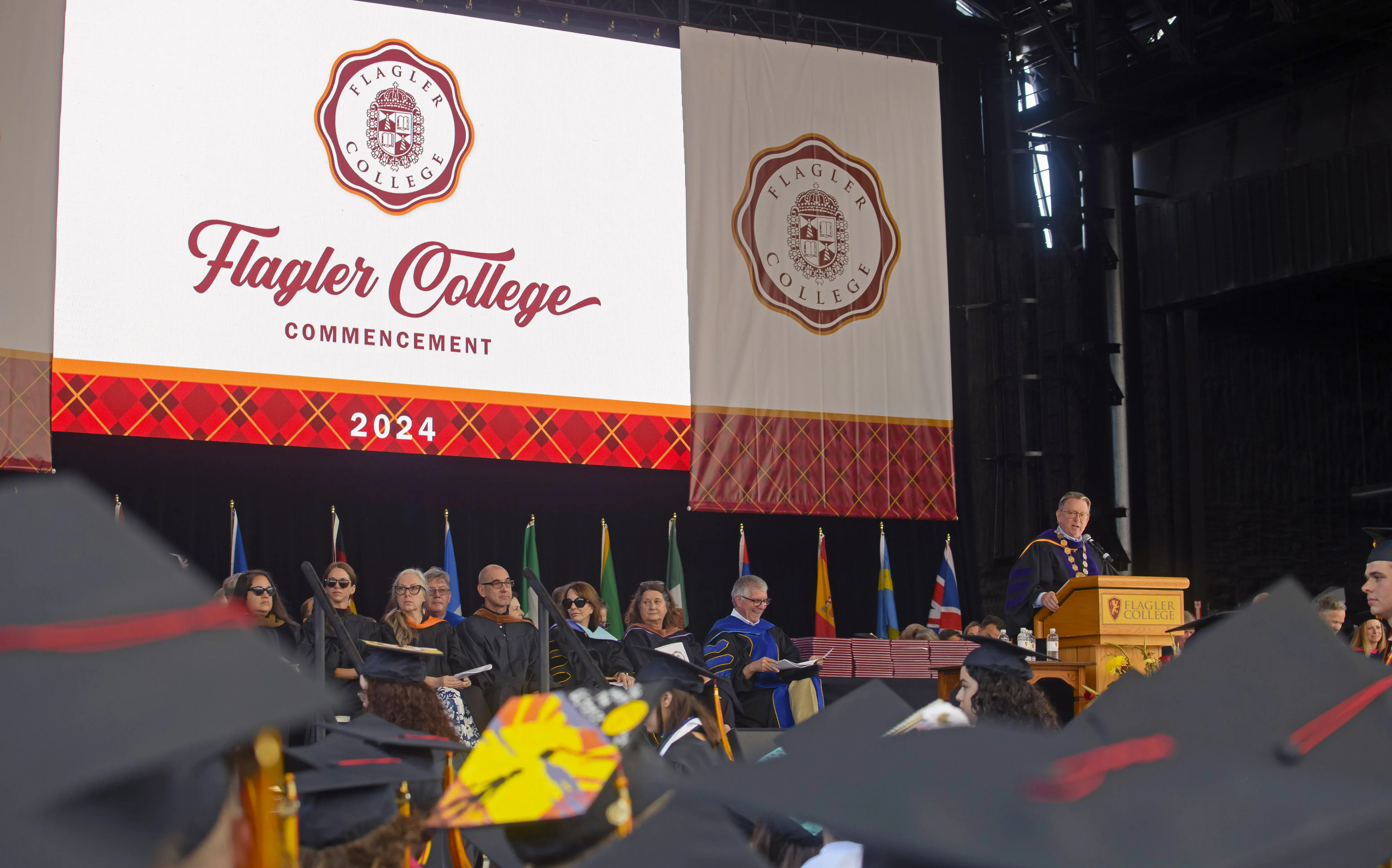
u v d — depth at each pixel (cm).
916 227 1130
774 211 1082
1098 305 1430
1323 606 576
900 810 99
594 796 172
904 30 1249
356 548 1075
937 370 1116
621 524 1182
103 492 1003
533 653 747
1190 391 1447
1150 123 1473
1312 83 1360
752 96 1088
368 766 237
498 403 981
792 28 1165
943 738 114
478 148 997
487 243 991
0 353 839
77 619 107
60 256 873
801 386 1070
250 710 101
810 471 1061
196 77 922
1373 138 1312
